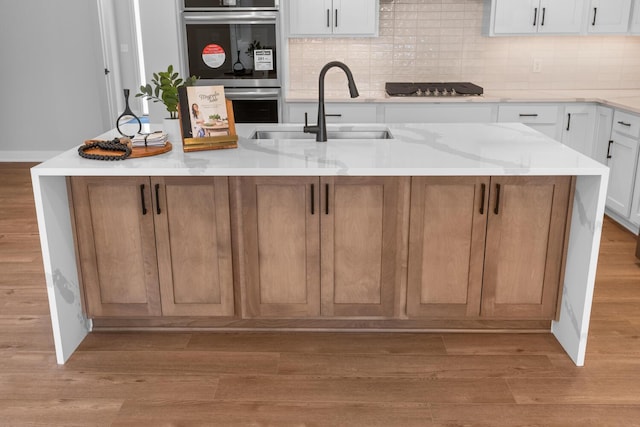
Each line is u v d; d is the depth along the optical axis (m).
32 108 6.61
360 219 2.71
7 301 3.30
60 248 2.66
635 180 4.20
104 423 2.28
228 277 2.79
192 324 2.95
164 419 2.30
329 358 2.72
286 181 2.65
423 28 5.21
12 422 2.29
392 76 5.33
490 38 5.23
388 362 2.69
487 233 2.71
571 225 2.71
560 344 2.84
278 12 4.78
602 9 4.84
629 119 4.26
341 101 4.84
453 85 5.10
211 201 2.68
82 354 2.76
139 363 2.69
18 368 2.66
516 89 5.34
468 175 2.59
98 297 2.83
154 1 4.88
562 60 5.28
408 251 2.75
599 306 3.22
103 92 6.59
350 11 4.89
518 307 2.83
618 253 3.96
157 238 2.74
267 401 2.41
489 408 2.37
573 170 2.49
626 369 2.63
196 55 4.88
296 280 2.80
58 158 2.71
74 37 6.43
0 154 6.71
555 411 2.35
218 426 2.26
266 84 4.94
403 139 3.14
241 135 3.26
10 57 6.47
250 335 2.93
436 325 2.95
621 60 5.27
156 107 5.13
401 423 2.27
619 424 2.27
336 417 2.31
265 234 2.74
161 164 2.59
